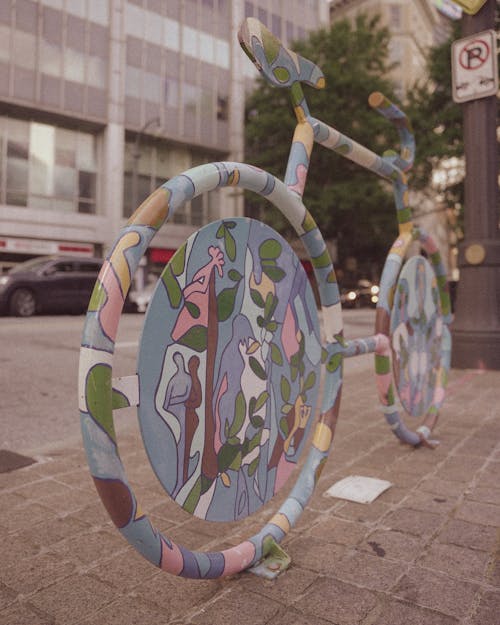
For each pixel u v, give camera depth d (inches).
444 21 1617.9
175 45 975.6
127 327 370.6
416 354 106.0
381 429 123.3
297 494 66.2
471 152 226.1
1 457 102.3
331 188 884.0
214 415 49.9
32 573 59.6
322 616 51.0
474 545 65.4
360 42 907.4
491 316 217.8
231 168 52.1
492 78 217.6
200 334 48.1
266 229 56.2
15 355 246.8
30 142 837.2
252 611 51.9
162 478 44.4
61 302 550.6
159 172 987.9
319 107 857.5
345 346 76.9
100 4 882.1
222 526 73.0
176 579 58.1
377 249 1141.1
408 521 72.7
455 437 115.8
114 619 50.8
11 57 793.6
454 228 793.6
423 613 51.3
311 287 64.5
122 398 41.1
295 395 61.7
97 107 880.9
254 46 61.0
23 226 811.4
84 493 84.2
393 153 101.5
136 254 41.8
